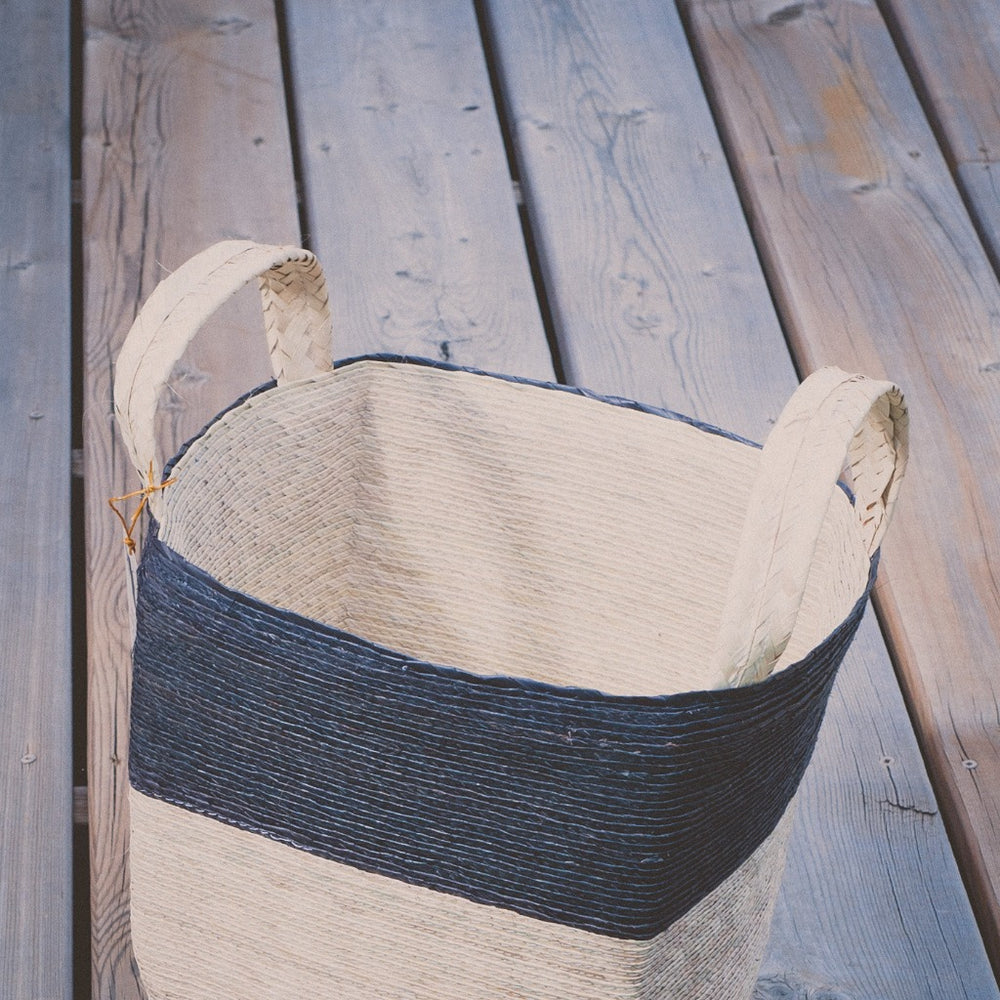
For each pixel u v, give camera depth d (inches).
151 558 29.2
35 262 62.4
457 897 29.5
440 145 69.1
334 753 28.6
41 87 70.9
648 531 38.5
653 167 68.8
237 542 36.5
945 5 79.4
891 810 44.3
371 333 59.5
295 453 37.4
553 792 27.3
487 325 60.2
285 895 31.3
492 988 30.6
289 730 28.8
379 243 63.8
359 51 74.3
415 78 72.9
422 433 39.2
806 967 40.3
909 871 42.7
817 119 72.0
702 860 29.0
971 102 73.5
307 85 72.0
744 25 77.7
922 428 57.2
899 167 69.8
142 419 28.8
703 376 58.8
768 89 73.5
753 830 30.5
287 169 67.2
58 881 41.5
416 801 28.5
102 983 39.4
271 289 34.8
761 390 58.4
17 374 57.6
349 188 66.4
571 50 75.2
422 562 41.7
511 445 38.7
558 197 66.9
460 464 39.4
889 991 39.7
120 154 67.3
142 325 29.2
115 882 41.7
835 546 33.9
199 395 56.3
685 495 37.4
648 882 27.8
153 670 29.7
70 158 67.9
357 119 70.2
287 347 36.1
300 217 66.8
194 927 33.0
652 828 27.1
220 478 34.8
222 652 28.5
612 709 26.0
